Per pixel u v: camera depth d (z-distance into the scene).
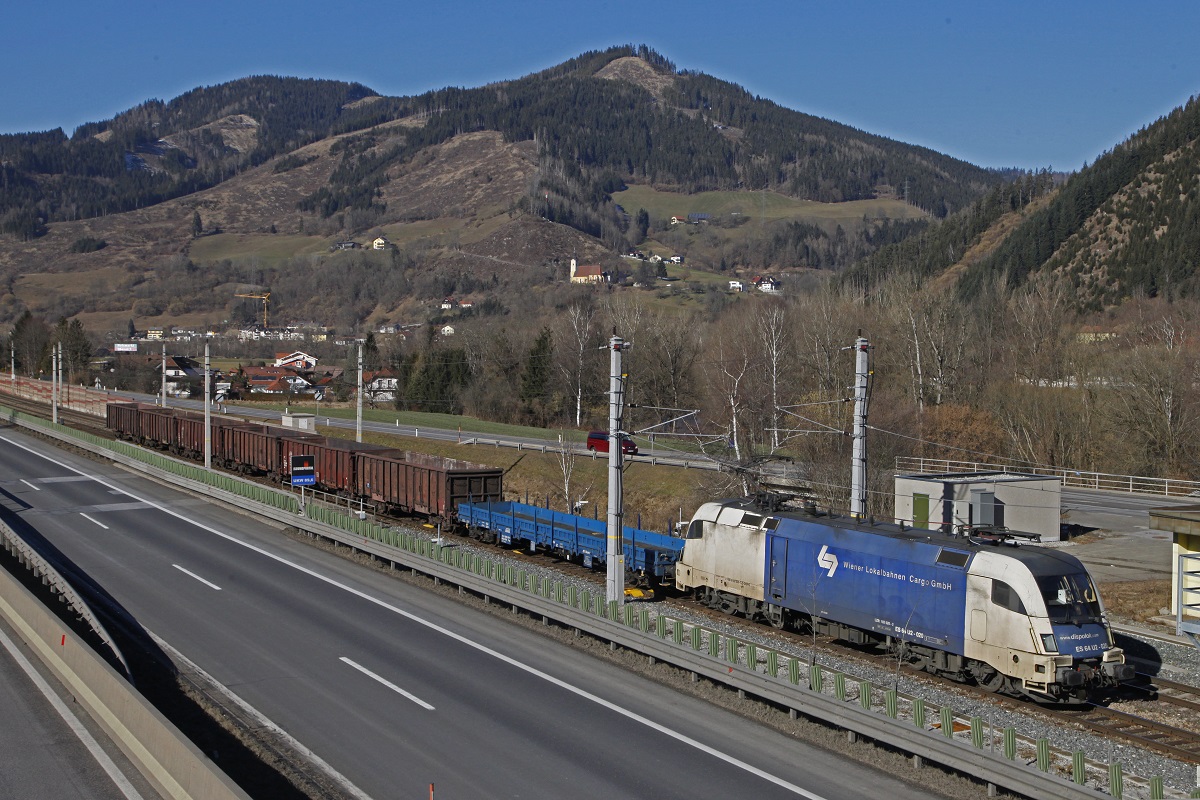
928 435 57.66
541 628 28.03
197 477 53.53
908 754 19.25
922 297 72.94
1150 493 54.69
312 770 17.95
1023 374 71.25
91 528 42.66
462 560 32.16
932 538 25.11
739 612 30.20
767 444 62.34
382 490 48.34
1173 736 20.52
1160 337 70.94
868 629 25.80
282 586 32.53
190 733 19.52
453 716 20.78
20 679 22.00
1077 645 21.86
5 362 147.38
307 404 111.50
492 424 89.25
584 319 96.38
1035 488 41.75
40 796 16.19
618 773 18.03
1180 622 27.66
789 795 17.25
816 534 27.66
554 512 39.78
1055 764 18.61
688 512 51.50
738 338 75.12
